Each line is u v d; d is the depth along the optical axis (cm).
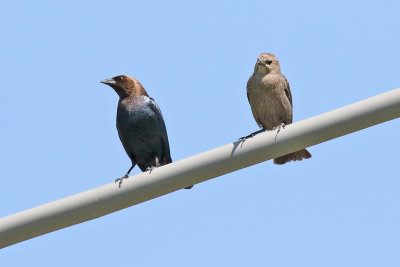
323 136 1040
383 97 994
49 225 1128
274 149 1063
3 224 1131
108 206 1123
